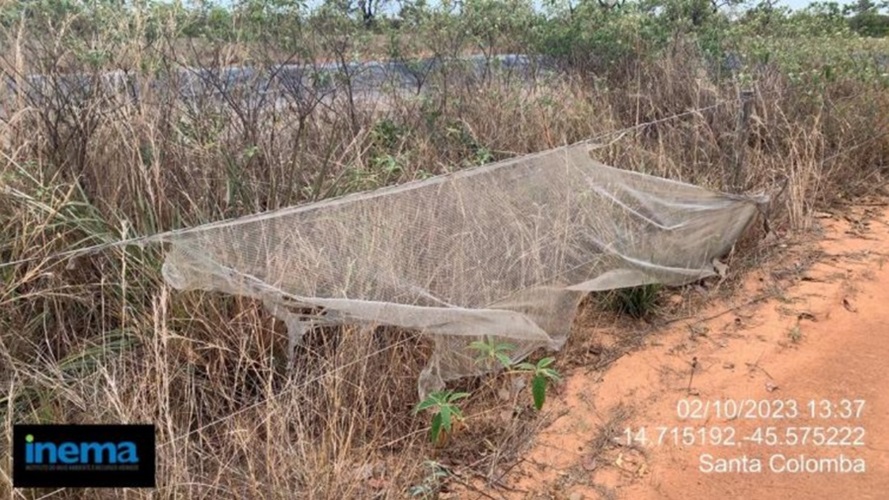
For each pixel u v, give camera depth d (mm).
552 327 3293
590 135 5242
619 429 2832
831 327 3596
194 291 2713
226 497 2260
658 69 6367
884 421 2838
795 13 7699
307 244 2604
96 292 2857
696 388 3105
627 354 3391
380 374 2775
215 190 3459
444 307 2838
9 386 2361
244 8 4551
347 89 4781
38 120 3357
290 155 3957
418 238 2869
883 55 7562
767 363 3291
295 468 2275
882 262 4355
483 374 2990
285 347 2807
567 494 2473
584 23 6598
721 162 4949
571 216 3439
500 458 2650
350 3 5262
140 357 2607
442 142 4809
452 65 5676
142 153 3426
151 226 2984
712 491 2469
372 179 3646
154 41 4055
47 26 3789
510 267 3117
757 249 4465
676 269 3861
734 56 6773
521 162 3266
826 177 5391
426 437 2699
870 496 2414
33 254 2758
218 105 4195
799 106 5980
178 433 2385
